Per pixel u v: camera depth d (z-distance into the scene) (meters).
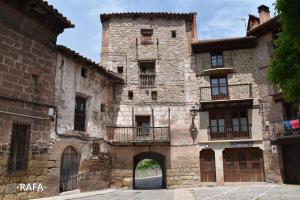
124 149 19.17
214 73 20.52
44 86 13.00
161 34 21.47
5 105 10.81
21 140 11.61
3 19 11.02
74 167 14.95
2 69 10.81
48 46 13.44
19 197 11.03
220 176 19.09
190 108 20.17
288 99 5.61
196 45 20.88
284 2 5.06
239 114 19.98
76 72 15.71
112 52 21.03
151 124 19.86
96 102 17.64
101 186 17.31
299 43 5.04
